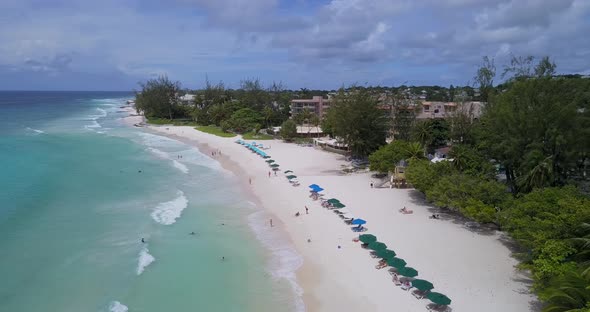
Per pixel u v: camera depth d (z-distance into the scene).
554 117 46.19
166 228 45.78
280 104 169.12
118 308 30.00
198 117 158.50
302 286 33.22
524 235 32.25
